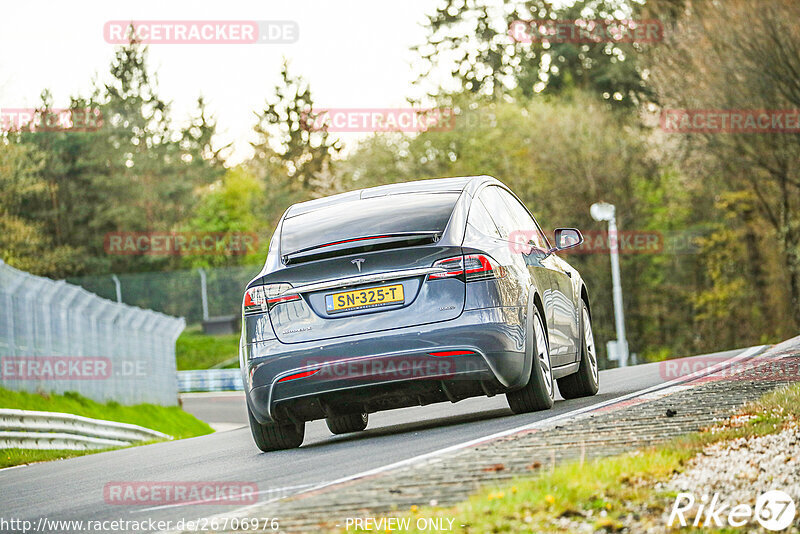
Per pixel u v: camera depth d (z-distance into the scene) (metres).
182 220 159.50
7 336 43.62
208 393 104.81
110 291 126.81
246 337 16.97
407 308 16.33
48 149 146.12
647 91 119.31
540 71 128.88
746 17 80.62
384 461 13.80
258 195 182.00
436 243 16.45
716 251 109.81
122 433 42.25
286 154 192.12
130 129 156.12
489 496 10.08
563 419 15.05
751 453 11.73
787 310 95.44
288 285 16.70
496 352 16.20
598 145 110.81
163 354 62.06
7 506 15.55
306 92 192.62
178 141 165.25
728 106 84.56
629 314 113.75
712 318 110.12
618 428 13.84
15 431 32.94
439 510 9.96
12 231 126.81
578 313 20.77
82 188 150.25
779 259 96.00
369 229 16.84
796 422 13.31
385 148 126.25
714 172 96.62
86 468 21.25
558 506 9.68
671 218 113.75
